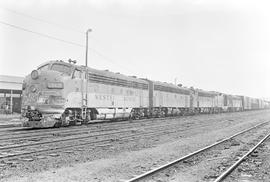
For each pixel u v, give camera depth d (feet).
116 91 95.35
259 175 30.07
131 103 105.50
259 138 63.36
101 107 86.99
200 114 176.65
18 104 156.25
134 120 106.93
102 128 74.23
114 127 78.02
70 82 73.92
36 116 69.46
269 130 81.41
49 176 28.55
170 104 139.85
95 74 84.12
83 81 78.89
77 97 76.43
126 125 84.89
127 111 102.99
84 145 47.67
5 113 143.74
